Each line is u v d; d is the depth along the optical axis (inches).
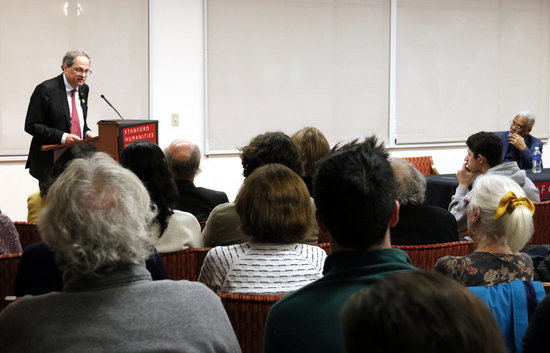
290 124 310.3
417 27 327.9
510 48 346.3
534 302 71.2
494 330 30.3
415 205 112.0
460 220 144.9
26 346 52.1
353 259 54.9
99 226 54.6
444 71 335.3
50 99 212.7
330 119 317.1
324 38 312.0
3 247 107.4
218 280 83.7
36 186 270.7
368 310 30.2
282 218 82.0
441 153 339.9
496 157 177.0
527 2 346.9
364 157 56.6
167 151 137.6
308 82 311.6
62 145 177.9
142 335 52.8
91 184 56.2
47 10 265.0
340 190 55.1
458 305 30.2
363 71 320.5
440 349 28.9
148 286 55.1
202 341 53.9
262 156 122.0
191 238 108.0
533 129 354.9
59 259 56.2
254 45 300.7
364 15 318.0
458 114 339.9
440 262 80.4
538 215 154.5
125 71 280.4
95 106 276.8
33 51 264.4
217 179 301.1
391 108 327.0
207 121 296.2
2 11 258.8
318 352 51.1
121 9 277.3
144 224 57.4
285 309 54.0
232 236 108.7
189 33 289.7
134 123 170.7
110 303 53.6
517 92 350.0
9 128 264.1
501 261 78.5
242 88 300.7
